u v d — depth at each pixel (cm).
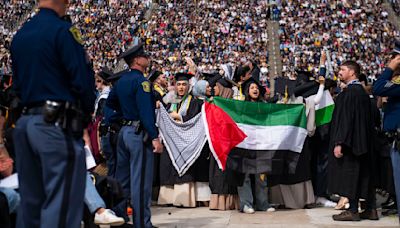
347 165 769
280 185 915
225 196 896
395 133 623
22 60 438
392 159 630
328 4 4872
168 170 934
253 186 908
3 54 3338
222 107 882
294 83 966
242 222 773
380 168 848
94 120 878
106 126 747
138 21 4809
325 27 4597
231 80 956
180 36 4556
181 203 921
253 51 4256
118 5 4997
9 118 600
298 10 4850
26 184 444
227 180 855
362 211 847
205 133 879
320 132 943
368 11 4828
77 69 431
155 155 955
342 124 761
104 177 645
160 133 916
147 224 658
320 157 954
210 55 4222
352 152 759
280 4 4884
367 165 778
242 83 947
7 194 562
